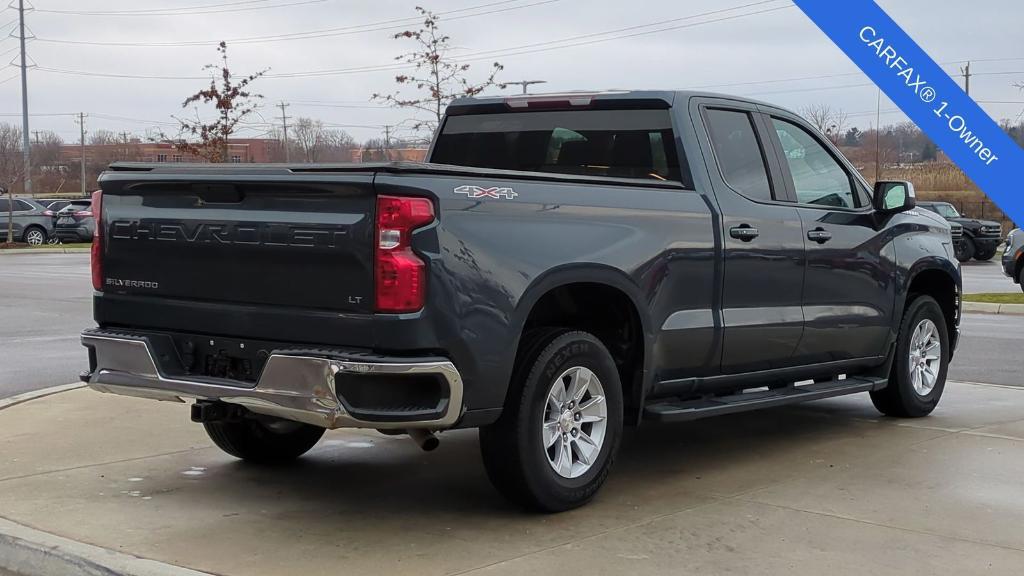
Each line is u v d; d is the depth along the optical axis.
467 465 6.59
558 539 5.08
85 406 8.27
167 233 5.49
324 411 4.78
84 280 22.59
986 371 10.73
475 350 4.97
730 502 5.75
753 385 6.85
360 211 4.84
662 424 7.95
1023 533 5.20
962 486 6.10
